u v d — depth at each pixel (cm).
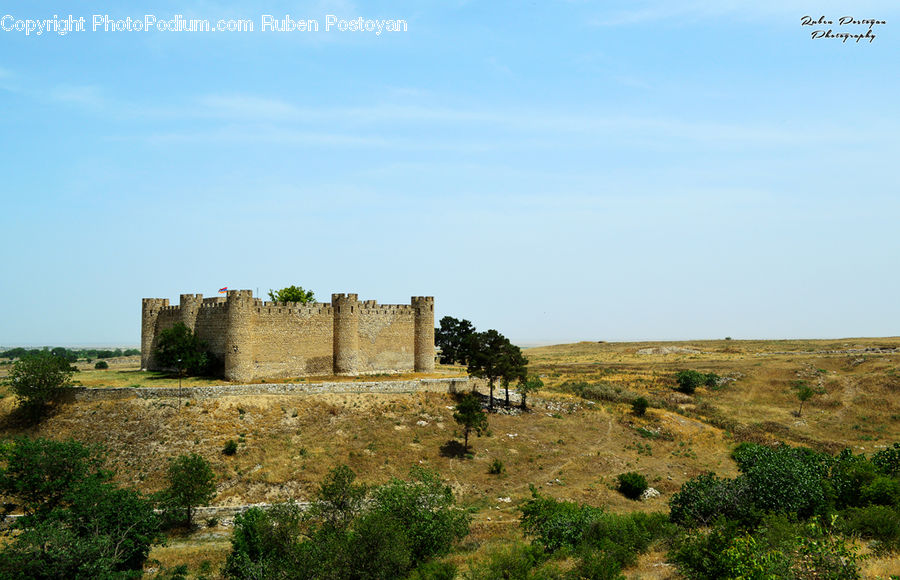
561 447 6962
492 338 8069
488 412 7675
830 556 2514
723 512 4009
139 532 4166
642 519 4122
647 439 7456
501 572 3338
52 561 3641
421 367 8738
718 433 7912
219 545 4625
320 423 6556
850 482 4097
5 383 6931
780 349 14675
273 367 7619
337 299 8125
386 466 6000
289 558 3638
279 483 5512
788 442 7662
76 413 6481
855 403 9000
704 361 12975
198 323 7962
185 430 6156
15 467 4631
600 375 11238
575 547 3772
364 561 3372
